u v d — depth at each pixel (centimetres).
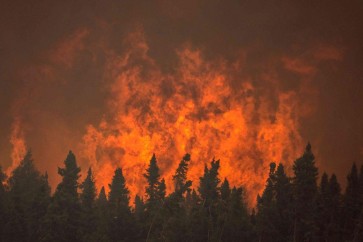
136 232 12394
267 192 12306
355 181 12381
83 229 11950
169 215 12000
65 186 12006
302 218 11200
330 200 12000
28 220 12200
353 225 11912
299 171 11194
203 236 12162
